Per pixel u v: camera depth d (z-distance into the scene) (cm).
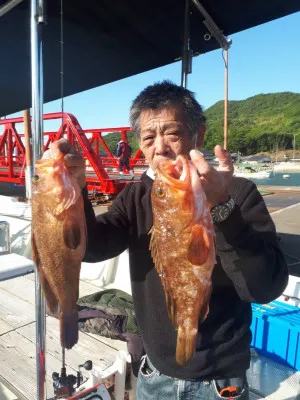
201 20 312
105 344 265
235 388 154
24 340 267
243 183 154
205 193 123
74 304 147
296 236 689
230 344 152
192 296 130
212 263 126
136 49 364
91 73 404
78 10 299
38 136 163
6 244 456
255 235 128
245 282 133
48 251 144
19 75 393
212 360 152
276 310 291
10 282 376
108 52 367
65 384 194
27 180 866
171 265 130
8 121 1343
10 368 235
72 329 144
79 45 349
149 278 164
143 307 170
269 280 134
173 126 152
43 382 173
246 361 158
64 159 147
